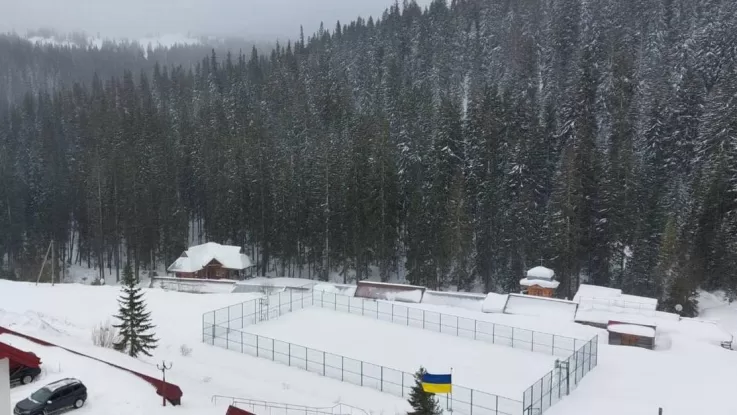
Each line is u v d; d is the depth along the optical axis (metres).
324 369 34.00
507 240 69.38
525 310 48.88
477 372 34.75
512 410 28.72
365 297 54.44
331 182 75.75
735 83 75.75
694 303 57.06
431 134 86.44
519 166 73.19
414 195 72.94
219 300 50.47
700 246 62.31
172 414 22.56
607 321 44.97
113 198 82.94
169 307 47.75
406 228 74.75
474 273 71.19
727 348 41.72
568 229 64.81
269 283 70.19
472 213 73.94
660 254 61.31
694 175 73.06
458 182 70.62
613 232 66.06
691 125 82.06
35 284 55.28
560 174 70.12
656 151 80.31
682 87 84.94
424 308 50.00
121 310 33.97
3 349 20.45
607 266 66.94
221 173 84.25
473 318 46.56
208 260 73.25
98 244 83.06
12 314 37.72
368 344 39.91
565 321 46.16
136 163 86.31
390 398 30.42
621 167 70.69
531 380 33.50
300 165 83.31
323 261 78.31
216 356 36.34
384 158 72.00
